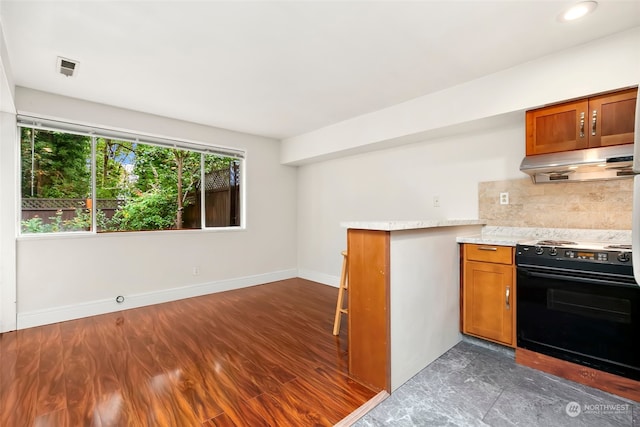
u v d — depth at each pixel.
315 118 3.74
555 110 2.21
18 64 2.37
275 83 2.72
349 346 2.06
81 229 3.30
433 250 2.23
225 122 3.90
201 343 2.55
